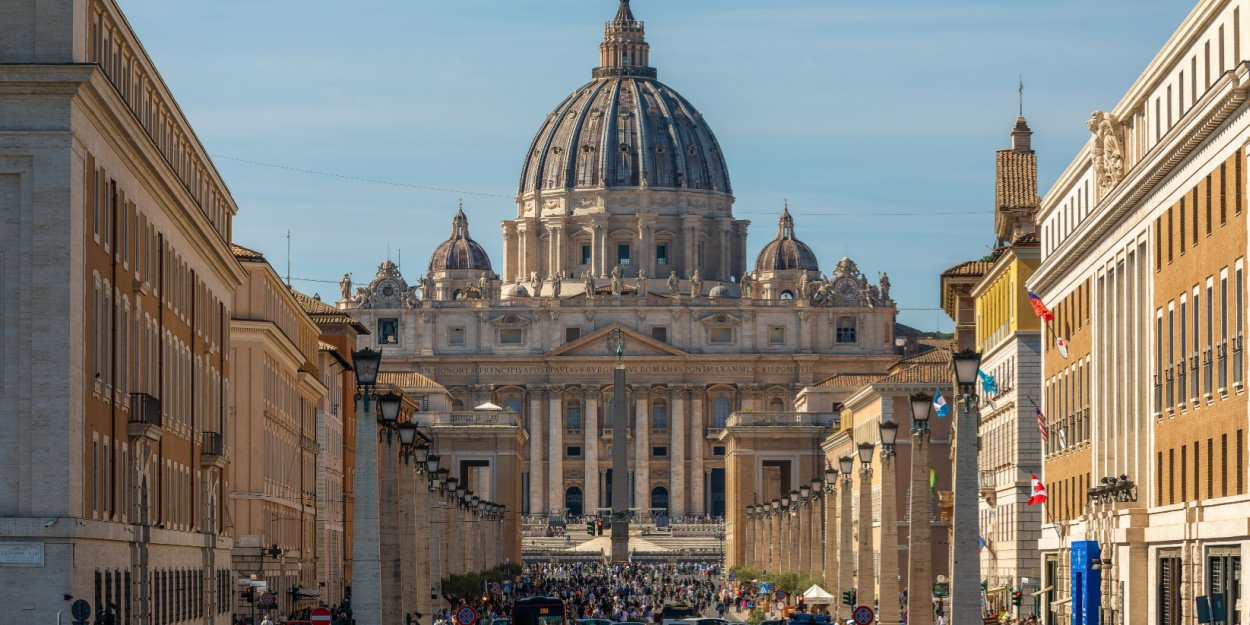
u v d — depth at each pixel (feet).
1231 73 351.05
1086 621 498.28
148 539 426.92
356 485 396.78
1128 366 478.59
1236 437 371.15
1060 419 583.58
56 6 354.74
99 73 355.56
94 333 373.81
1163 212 436.76
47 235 351.46
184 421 486.38
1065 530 556.51
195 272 506.07
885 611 474.08
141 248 426.10
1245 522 357.00
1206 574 393.50
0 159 350.84
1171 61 428.56
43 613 348.79
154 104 454.81
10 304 352.28
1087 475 532.73
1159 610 438.40
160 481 449.06
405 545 521.24
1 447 352.08
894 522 477.36
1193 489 408.67
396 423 463.01
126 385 409.08
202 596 512.22
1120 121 488.44
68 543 350.43
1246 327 361.92
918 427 407.44
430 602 581.53
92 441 372.38
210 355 535.60
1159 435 440.45
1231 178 370.12
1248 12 361.51
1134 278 472.03
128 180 407.85
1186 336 414.41
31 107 350.64
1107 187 500.74
